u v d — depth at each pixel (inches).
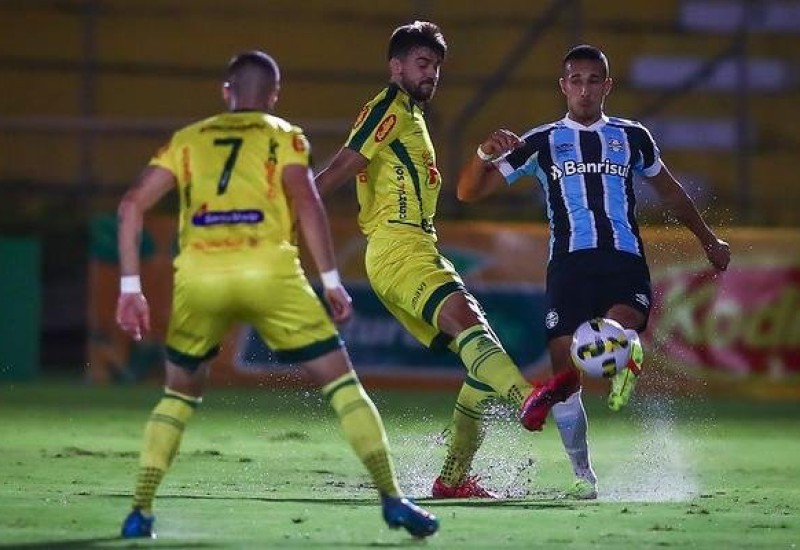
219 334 836.6
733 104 3164.4
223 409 2087.8
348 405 820.0
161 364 2684.5
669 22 3235.7
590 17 3213.6
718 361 2561.5
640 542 846.5
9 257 2790.4
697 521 960.3
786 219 2989.7
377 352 2645.2
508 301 2642.7
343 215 2901.1
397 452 1494.8
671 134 3152.1
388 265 1163.3
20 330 2800.2
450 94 3139.8
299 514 960.3
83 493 1072.8
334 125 3006.9
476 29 3169.3
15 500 1015.0
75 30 3115.2
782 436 1851.6
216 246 816.3
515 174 1162.0
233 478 1243.2
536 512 1002.1
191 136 834.8
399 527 826.8
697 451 1626.5
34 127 2903.5
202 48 3169.3
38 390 2495.1
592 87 1147.9
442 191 2925.7
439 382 2650.1
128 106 3107.8
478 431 1151.6
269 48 3184.1
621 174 1147.9
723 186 3134.8
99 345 2691.9
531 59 3149.6
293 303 818.2
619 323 1098.7
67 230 2994.6
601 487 1238.9
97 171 2999.5
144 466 836.6
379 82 3179.1
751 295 2578.7
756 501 1119.6
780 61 3225.9
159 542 810.2
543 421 1029.8
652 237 2551.7
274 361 2620.6
